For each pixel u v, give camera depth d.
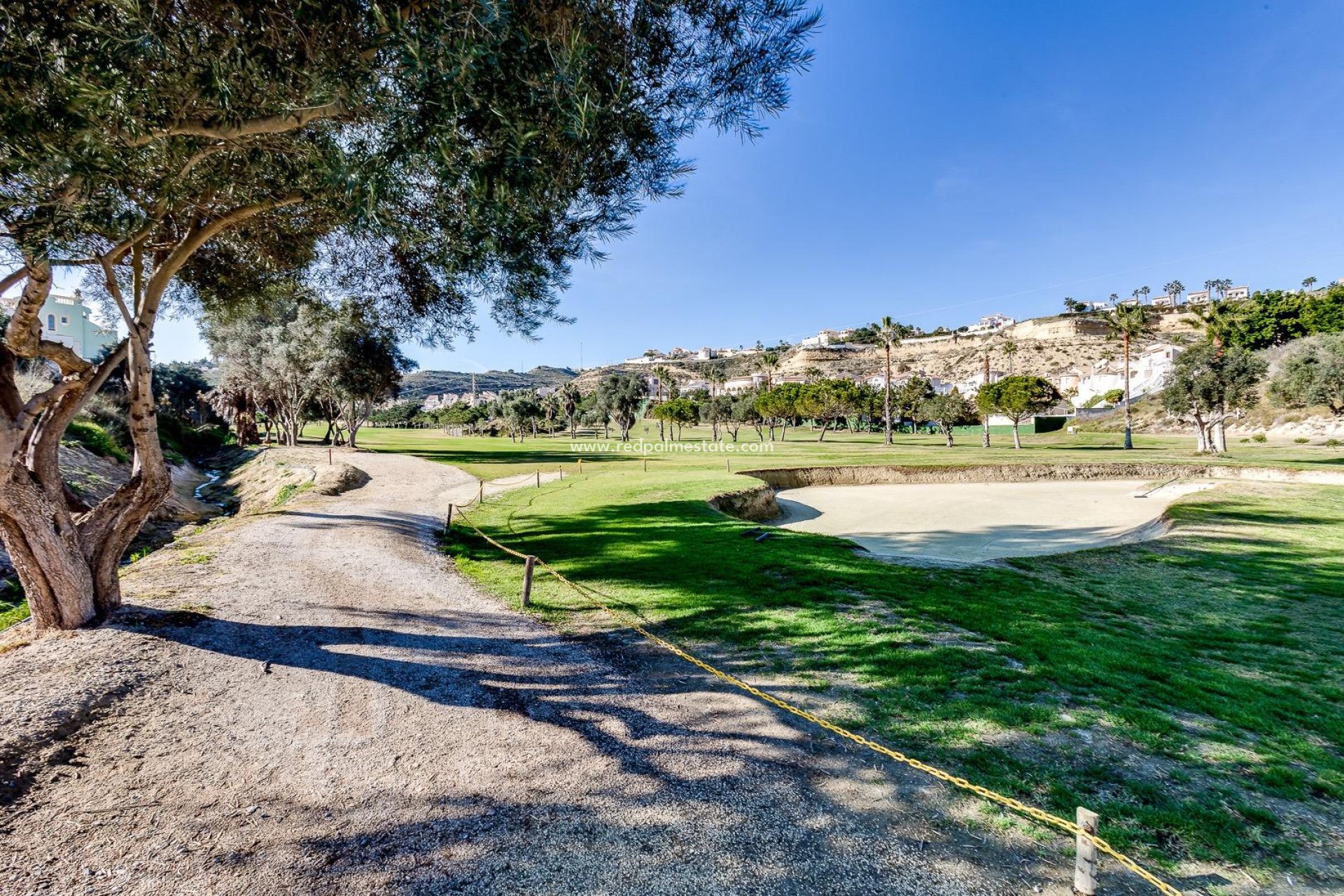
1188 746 5.16
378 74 5.02
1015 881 3.52
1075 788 4.50
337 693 6.31
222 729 5.49
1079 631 8.20
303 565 11.62
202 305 11.72
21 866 3.65
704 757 5.03
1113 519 22.92
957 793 4.45
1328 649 7.85
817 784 4.59
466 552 13.70
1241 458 36.72
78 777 4.66
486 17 4.28
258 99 5.19
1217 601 10.21
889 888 3.47
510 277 9.38
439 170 4.94
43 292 6.32
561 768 4.87
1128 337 51.44
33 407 7.02
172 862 3.73
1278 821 4.14
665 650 7.61
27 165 4.20
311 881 3.56
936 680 6.48
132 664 6.64
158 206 6.28
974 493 30.62
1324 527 16.95
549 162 6.02
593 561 12.67
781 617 8.72
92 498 19.67
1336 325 56.81
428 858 3.78
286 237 10.02
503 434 90.75
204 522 20.55
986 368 100.69
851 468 35.06
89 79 4.23
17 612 9.77
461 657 7.37
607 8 5.77
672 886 3.49
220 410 63.75
